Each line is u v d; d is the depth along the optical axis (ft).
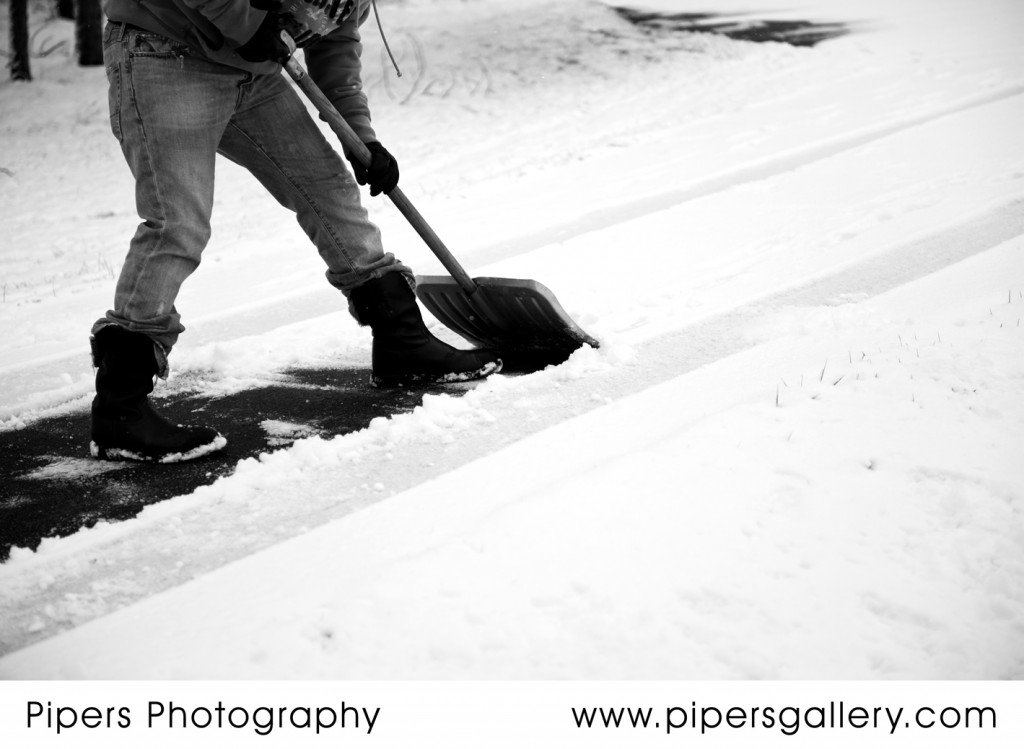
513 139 39.22
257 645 6.86
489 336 12.91
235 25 9.77
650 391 10.94
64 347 15.93
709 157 27.12
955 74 35.40
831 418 9.64
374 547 8.16
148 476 10.21
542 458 9.53
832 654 6.57
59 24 83.15
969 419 9.46
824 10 58.34
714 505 8.18
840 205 19.29
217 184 37.73
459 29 62.95
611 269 16.81
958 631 6.75
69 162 47.03
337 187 11.65
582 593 7.16
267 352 14.25
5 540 9.01
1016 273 13.82
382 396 12.15
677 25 57.67
